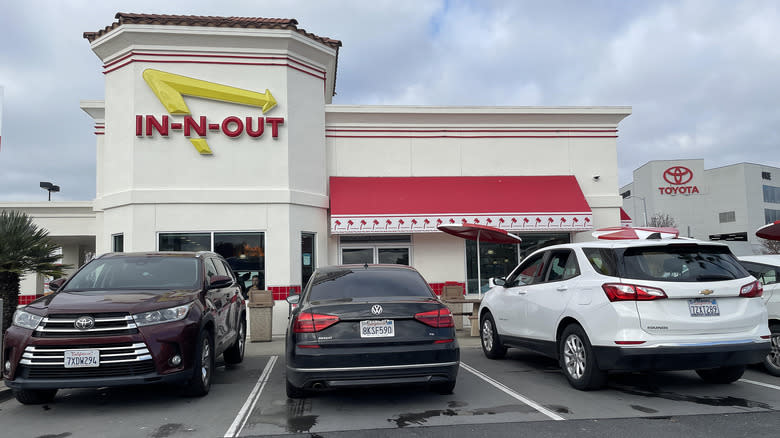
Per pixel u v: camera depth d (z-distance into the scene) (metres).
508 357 9.34
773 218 76.94
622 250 6.22
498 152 15.05
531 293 7.70
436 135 14.91
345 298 5.89
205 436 4.96
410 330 5.56
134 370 5.69
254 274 12.87
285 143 13.20
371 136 14.70
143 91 12.78
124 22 12.67
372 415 5.57
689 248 6.30
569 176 15.08
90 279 6.93
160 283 6.97
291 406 6.00
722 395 6.30
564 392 6.51
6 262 7.93
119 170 12.91
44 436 5.02
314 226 13.77
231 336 8.25
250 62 13.20
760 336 5.99
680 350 5.72
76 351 5.55
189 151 12.83
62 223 18.02
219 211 12.82
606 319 6.04
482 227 12.03
